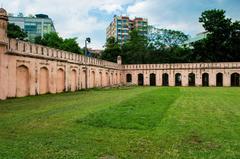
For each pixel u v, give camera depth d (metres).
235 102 17.78
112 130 9.31
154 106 15.07
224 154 6.79
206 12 51.88
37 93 25.05
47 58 26.73
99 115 11.93
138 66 53.47
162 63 56.62
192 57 56.78
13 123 10.58
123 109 13.85
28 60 23.62
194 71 49.00
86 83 37.03
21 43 22.67
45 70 26.70
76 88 33.62
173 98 20.27
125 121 10.65
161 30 64.12
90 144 7.66
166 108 14.38
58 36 50.12
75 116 12.04
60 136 8.56
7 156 6.65
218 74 48.28
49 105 16.36
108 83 46.97
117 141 7.96
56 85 28.66
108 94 25.53
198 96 22.50
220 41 50.88
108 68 46.75
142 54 60.91
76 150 7.12
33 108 14.95
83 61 35.88
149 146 7.48
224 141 7.94
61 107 15.34
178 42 64.38
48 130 9.38
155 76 52.28
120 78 54.03
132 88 37.72
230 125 10.09
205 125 10.09
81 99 20.31
